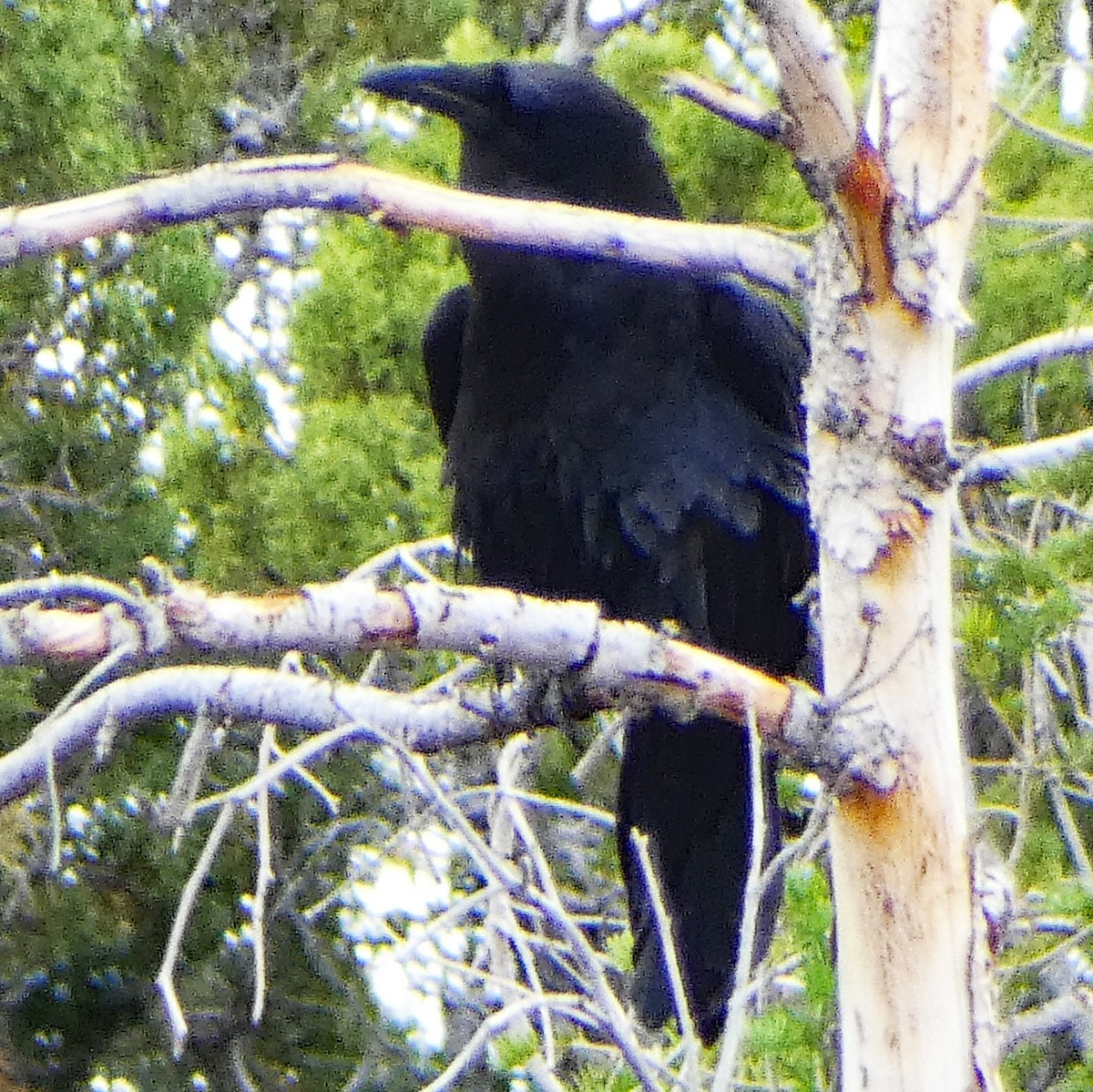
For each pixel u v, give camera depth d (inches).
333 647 225.3
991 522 459.8
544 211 230.7
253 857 759.1
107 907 783.7
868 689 256.7
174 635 217.0
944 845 260.8
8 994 789.9
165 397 796.6
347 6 932.6
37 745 222.5
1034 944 378.0
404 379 617.3
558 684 279.9
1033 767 384.2
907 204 260.8
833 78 247.9
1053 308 538.9
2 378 794.2
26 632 213.8
